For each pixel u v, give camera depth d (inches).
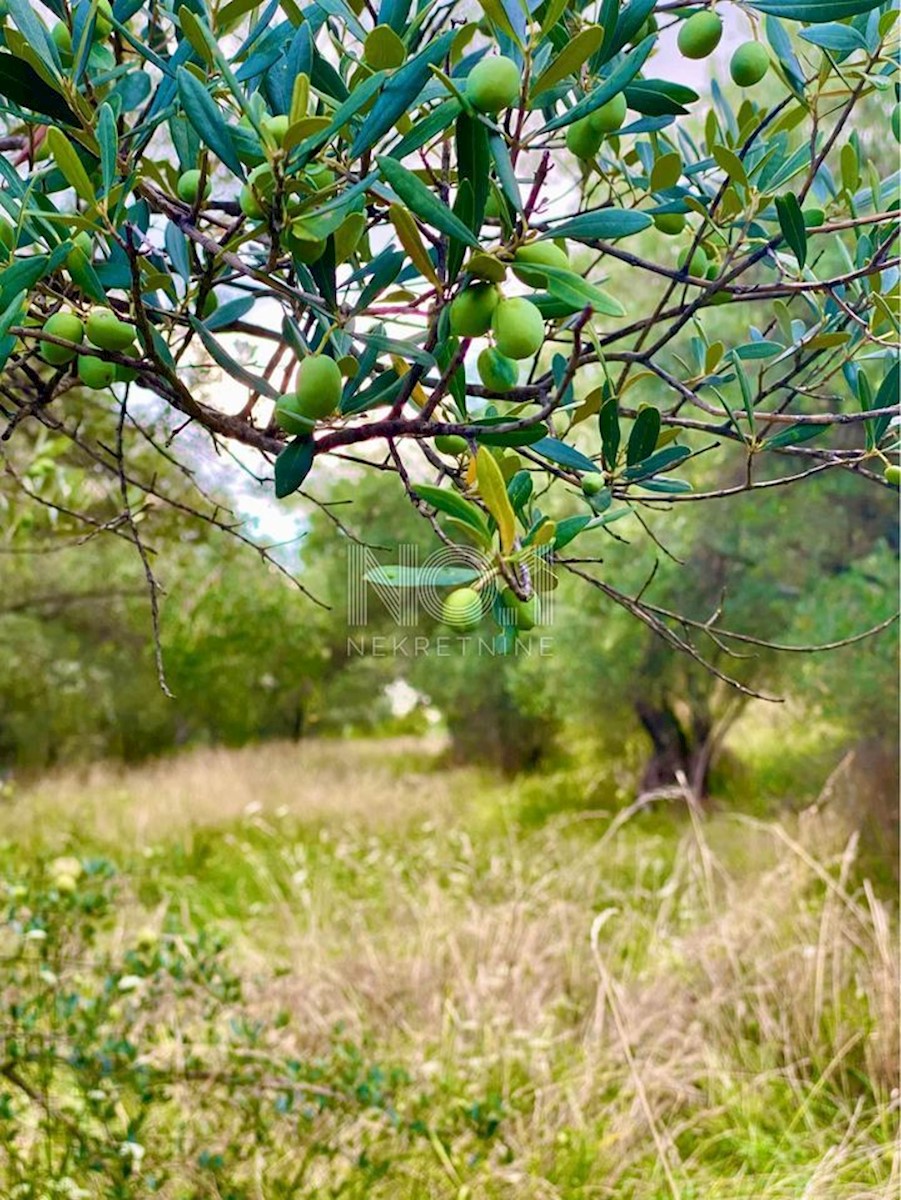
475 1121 91.4
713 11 26.8
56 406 89.4
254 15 30.6
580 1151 101.8
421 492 23.3
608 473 29.9
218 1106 94.0
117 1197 74.1
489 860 226.1
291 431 24.2
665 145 39.0
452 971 144.9
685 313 32.3
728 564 283.1
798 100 31.1
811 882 178.4
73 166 21.0
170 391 27.7
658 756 362.0
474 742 487.2
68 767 495.8
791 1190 101.5
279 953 164.6
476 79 20.5
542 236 21.6
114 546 258.2
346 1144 91.4
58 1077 100.0
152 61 22.4
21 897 87.8
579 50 20.1
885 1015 122.8
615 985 129.2
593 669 319.6
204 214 29.9
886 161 118.0
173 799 348.2
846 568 258.2
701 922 171.9
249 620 224.1
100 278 25.3
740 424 33.3
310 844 291.9
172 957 92.4
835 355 37.8
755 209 32.0
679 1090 116.8
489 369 26.2
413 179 20.4
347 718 647.8
